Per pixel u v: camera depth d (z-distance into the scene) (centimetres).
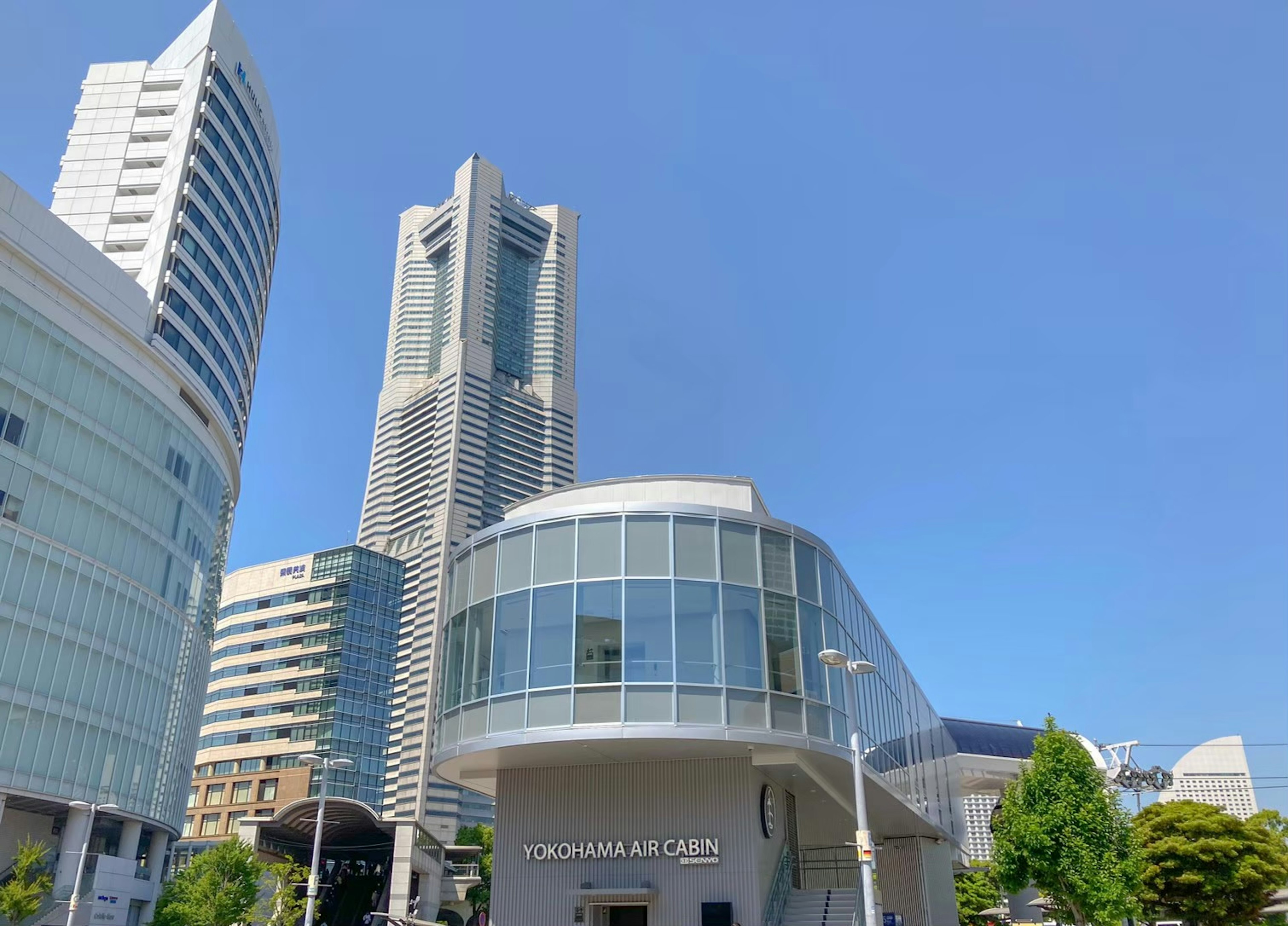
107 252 6931
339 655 14350
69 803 4881
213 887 4766
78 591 5397
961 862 6731
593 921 2905
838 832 4625
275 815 5512
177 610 6475
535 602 2905
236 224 7581
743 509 3300
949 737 6831
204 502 6931
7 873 4969
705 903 2817
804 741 2803
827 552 3312
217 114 7506
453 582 3316
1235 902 5478
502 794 3125
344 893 6562
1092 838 3622
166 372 6419
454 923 8731
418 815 16188
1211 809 5844
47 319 5369
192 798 14000
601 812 3006
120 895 5475
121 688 5722
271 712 14350
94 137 7431
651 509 2955
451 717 3038
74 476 5447
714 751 2891
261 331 8438
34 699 5006
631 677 2728
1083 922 3684
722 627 2831
